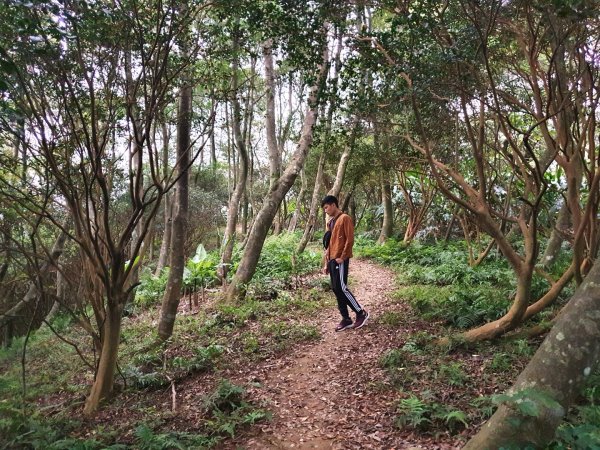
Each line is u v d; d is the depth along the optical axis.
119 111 4.85
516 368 4.71
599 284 2.70
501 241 5.32
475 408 4.02
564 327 2.72
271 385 5.06
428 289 8.34
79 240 4.60
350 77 6.27
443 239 15.26
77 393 5.64
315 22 5.52
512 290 7.43
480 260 10.30
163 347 6.46
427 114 6.75
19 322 8.99
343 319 6.68
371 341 6.06
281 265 11.49
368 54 5.68
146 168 13.80
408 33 5.08
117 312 5.00
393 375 4.86
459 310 6.48
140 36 4.21
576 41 4.62
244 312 7.67
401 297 8.16
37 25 3.28
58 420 4.65
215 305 8.61
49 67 3.96
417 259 12.65
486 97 5.54
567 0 3.42
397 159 10.29
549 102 4.45
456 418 3.78
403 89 5.20
